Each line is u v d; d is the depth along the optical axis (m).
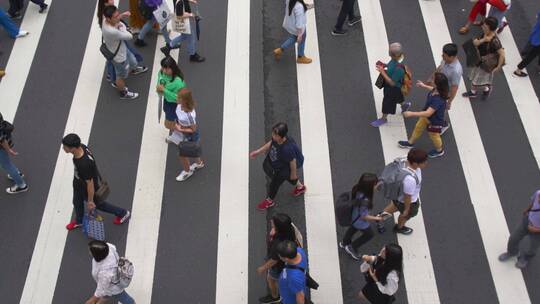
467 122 10.32
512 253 8.38
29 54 11.55
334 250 8.69
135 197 9.35
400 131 10.18
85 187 8.02
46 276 8.48
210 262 8.60
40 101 10.73
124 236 8.88
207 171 9.67
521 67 10.91
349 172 9.63
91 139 10.13
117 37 9.76
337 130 10.23
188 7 10.45
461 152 9.89
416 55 11.45
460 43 11.66
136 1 11.12
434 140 9.48
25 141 10.10
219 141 10.09
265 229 8.96
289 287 6.66
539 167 9.70
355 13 12.29
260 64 11.34
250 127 10.30
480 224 8.98
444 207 9.18
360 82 10.99
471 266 8.51
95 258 6.98
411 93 10.75
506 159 9.80
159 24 11.09
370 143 10.02
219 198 9.34
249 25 12.06
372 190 7.39
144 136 10.18
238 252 8.70
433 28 11.96
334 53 11.53
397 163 7.84
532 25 12.02
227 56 11.46
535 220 7.53
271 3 12.52
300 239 7.23
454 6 12.40
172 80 9.00
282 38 11.82
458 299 8.19
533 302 8.14
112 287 7.16
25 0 12.56
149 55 11.50
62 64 11.38
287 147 8.13
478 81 10.20
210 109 10.55
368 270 7.14
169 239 8.86
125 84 10.98
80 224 8.90
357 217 7.70
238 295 8.25
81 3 12.55
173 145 10.05
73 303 8.23
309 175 9.60
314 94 10.81
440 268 8.48
